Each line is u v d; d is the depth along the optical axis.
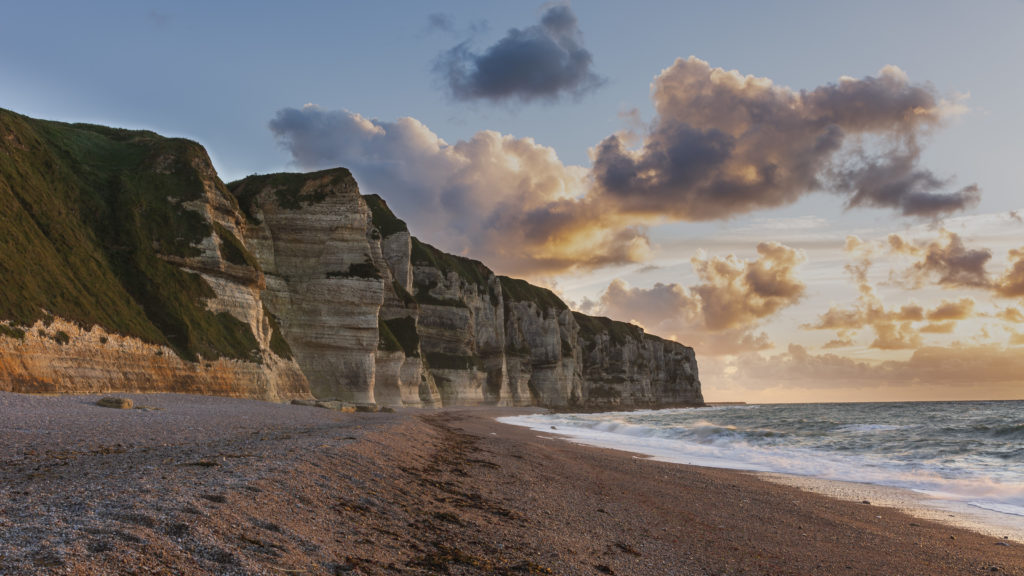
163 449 14.91
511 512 12.43
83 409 24.75
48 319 33.06
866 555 11.84
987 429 37.16
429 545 8.90
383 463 14.96
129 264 45.72
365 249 69.56
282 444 15.62
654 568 9.84
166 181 53.03
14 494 8.35
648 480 20.27
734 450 32.03
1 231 34.53
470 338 113.62
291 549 7.15
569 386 157.00
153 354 40.31
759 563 10.91
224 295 51.31
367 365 67.25
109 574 5.33
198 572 5.84
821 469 24.77
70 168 49.03
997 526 14.63
